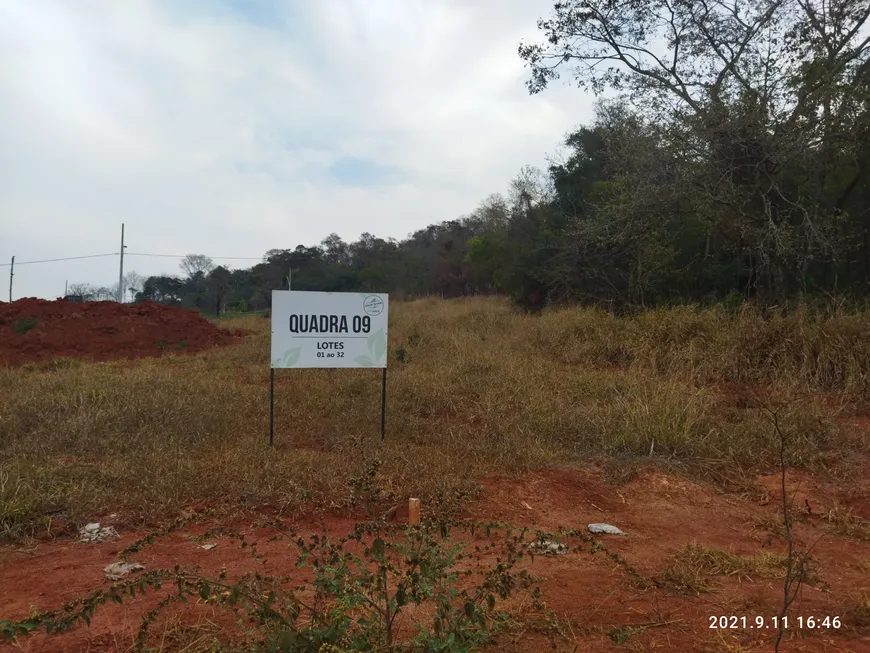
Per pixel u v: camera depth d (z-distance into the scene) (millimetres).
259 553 4102
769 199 12383
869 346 8852
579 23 14312
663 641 3121
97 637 3041
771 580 3912
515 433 6852
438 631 2365
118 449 5945
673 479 5867
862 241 14250
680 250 16453
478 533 4566
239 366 11586
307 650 2414
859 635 3217
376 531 2941
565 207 22922
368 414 7430
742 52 13188
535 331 13352
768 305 11812
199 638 2961
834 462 6203
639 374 9273
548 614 3174
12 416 6762
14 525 4340
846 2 12398
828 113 11914
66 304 16578
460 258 38625
